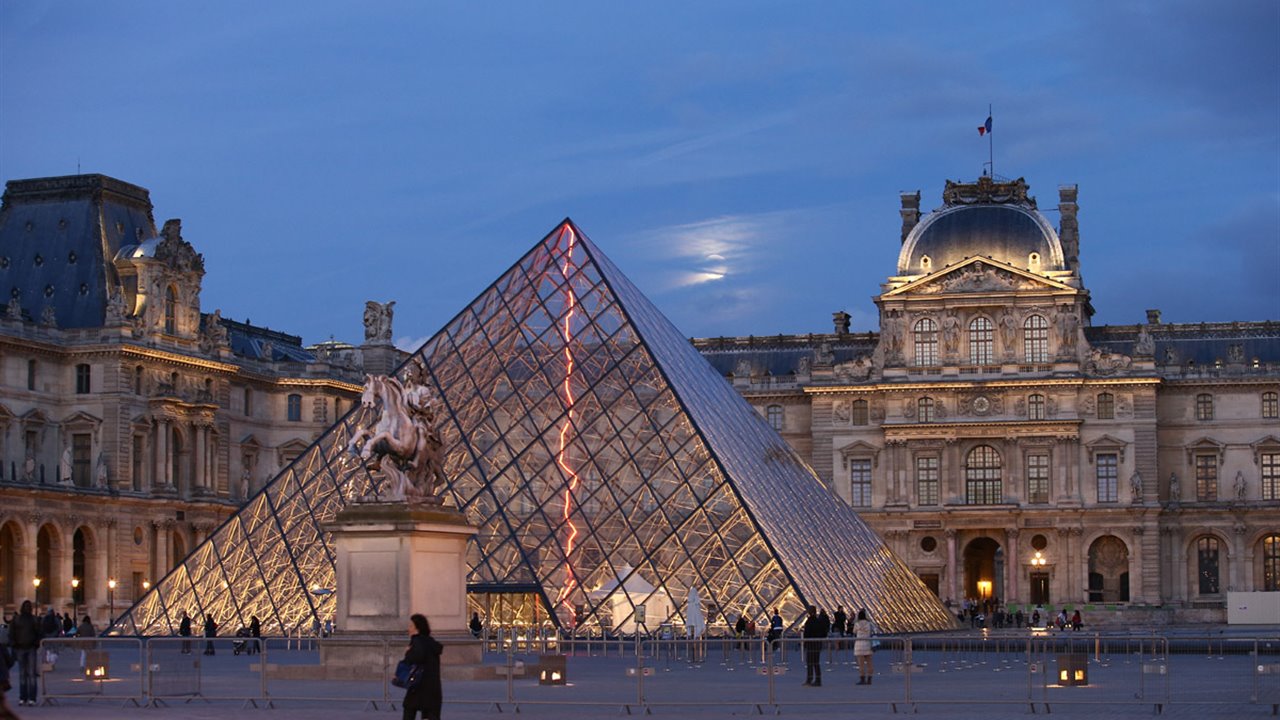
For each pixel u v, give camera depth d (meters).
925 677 67.50
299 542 100.25
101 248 186.25
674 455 102.50
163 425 182.25
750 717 57.22
